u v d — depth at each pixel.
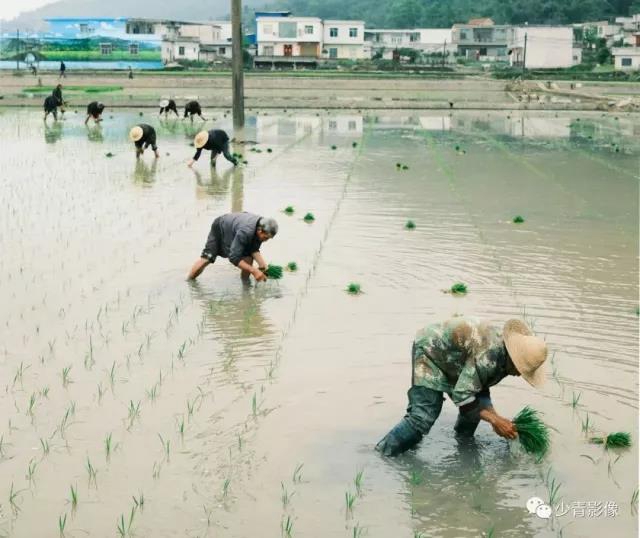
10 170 20.66
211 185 18.62
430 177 20.48
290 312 9.68
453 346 6.23
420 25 146.38
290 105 48.78
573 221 15.09
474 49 105.06
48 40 87.19
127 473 6.02
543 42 89.31
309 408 7.14
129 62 87.56
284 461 6.24
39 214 15.01
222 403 7.21
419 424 6.26
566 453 6.42
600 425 6.88
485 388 6.38
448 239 13.44
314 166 22.25
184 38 90.81
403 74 73.19
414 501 5.73
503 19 138.25
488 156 25.33
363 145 28.09
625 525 5.47
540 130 35.66
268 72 71.88
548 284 10.92
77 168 21.16
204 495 5.75
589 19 135.50
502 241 13.35
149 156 23.97
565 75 75.69
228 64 88.50
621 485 5.96
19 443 6.45
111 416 6.93
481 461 6.30
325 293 10.41
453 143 29.30
